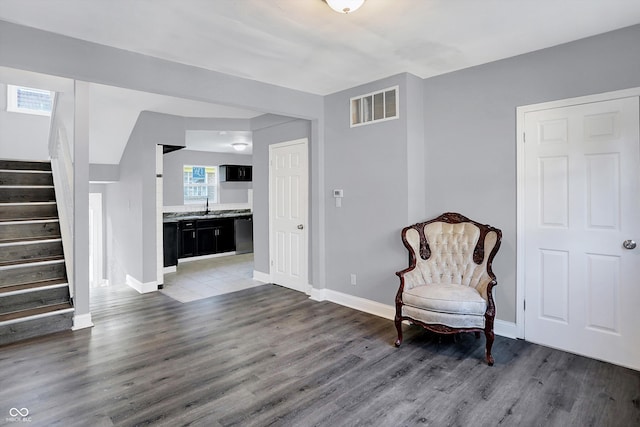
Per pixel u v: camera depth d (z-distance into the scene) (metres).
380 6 2.26
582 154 2.81
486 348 2.75
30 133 5.95
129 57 2.88
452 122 3.51
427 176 3.71
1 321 3.13
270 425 2.03
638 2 2.24
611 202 2.70
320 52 2.98
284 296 4.60
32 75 3.37
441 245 3.32
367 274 3.93
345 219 4.12
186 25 2.48
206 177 8.15
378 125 3.74
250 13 2.32
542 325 3.04
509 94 3.15
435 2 2.22
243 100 3.57
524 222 3.10
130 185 5.18
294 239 4.88
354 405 2.22
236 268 6.41
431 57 3.12
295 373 2.62
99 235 6.64
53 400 2.27
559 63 2.89
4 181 4.47
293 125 4.80
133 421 2.07
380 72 3.50
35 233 3.98
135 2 2.18
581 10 2.34
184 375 2.59
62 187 4.06
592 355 2.80
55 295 3.57
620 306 2.67
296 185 4.80
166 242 6.00
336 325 3.57
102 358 2.86
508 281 3.21
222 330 3.46
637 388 2.38
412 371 2.64
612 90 2.67
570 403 2.22
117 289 5.04
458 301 2.79
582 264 2.83
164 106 4.52
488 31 2.64
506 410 2.16
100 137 4.97
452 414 2.13
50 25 2.46
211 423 2.05
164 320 3.75
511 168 3.16
